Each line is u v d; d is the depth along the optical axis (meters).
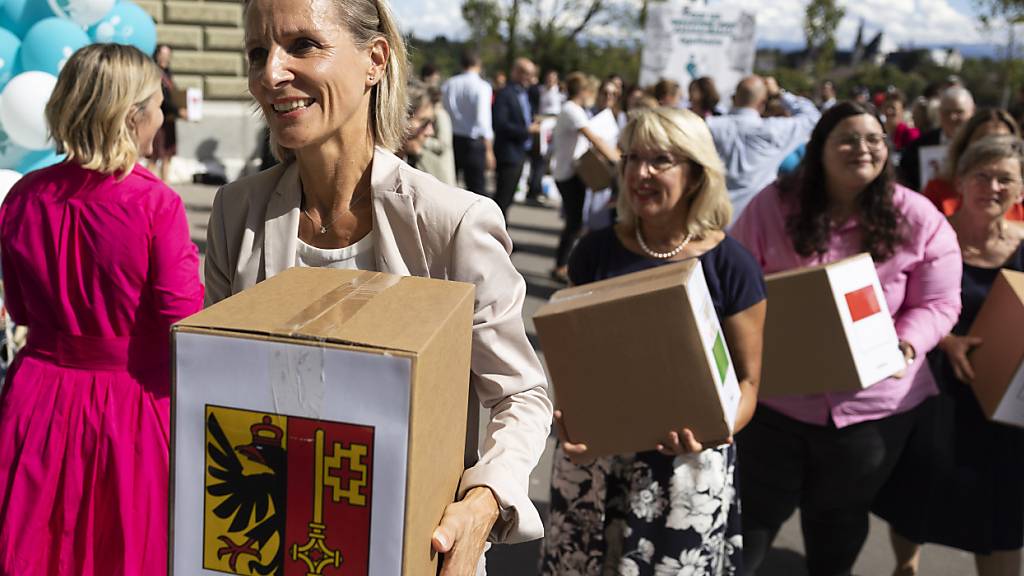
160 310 2.19
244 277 1.38
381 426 0.96
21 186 2.23
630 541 2.17
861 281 2.48
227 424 1.00
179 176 10.71
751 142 5.62
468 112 8.40
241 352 0.98
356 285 1.18
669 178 2.25
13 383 2.22
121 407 2.19
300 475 0.99
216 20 10.62
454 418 1.13
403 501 0.97
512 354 1.33
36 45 3.60
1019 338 2.62
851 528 2.70
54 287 2.16
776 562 3.47
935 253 2.65
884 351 2.49
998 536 2.88
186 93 10.32
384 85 1.35
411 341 0.97
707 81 7.64
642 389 1.99
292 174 1.38
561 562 2.32
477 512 1.14
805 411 2.57
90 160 2.13
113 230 2.12
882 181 2.61
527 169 13.03
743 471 2.69
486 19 28.61
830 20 30.44
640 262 2.35
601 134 7.60
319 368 0.96
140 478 2.21
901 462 2.82
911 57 42.25
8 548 2.17
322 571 1.00
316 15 1.23
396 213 1.31
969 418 2.84
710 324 2.04
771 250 2.73
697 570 2.16
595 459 2.20
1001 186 2.86
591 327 1.98
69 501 2.18
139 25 4.26
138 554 2.23
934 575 3.43
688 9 9.92
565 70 28.52
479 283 1.30
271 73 1.22
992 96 31.08
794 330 2.47
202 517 1.02
